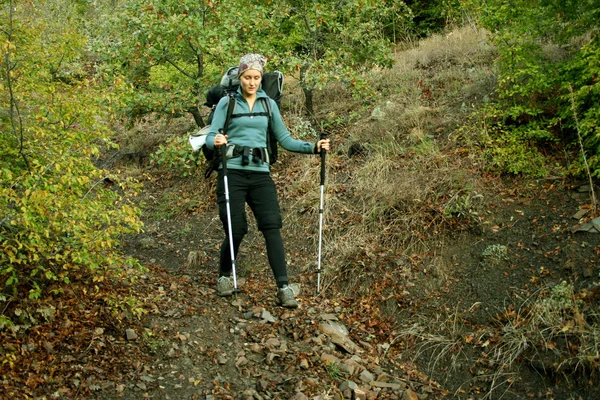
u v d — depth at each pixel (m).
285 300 4.25
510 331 3.95
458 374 3.84
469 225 4.98
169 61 6.82
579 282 4.15
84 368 3.24
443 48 8.84
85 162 3.87
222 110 4.22
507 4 5.88
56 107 3.74
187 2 6.26
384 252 4.97
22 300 3.48
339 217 5.54
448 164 5.72
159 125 8.34
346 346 3.97
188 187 6.73
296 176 6.34
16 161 3.78
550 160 5.41
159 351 3.56
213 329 3.94
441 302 4.43
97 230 3.86
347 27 7.36
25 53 3.77
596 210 4.68
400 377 3.82
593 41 5.32
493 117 6.11
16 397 2.88
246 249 5.37
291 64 6.72
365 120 7.16
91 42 7.07
